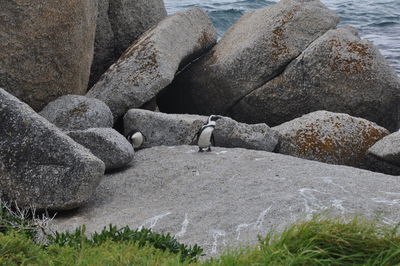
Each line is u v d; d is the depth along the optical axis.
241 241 30.30
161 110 65.50
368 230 24.28
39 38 48.56
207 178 39.19
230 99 59.53
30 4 47.97
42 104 50.00
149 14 65.31
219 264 22.92
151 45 56.75
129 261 23.56
